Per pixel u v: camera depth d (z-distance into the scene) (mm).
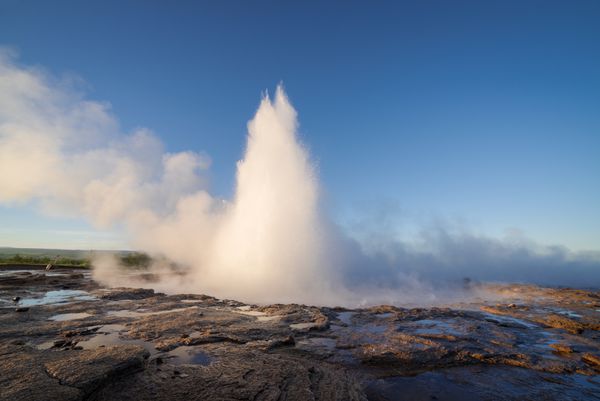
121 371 6031
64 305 12898
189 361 7320
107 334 9180
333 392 6133
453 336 10141
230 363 7043
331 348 8945
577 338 10727
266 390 5812
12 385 5234
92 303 13477
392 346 9039
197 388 5770
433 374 7574
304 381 6320
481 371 7848
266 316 12188
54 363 6137
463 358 8539
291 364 7137
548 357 8883
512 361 8445
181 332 9430
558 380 7469
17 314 11031
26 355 6680
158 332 9320
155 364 6832
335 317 12789
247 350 8031
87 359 6277
